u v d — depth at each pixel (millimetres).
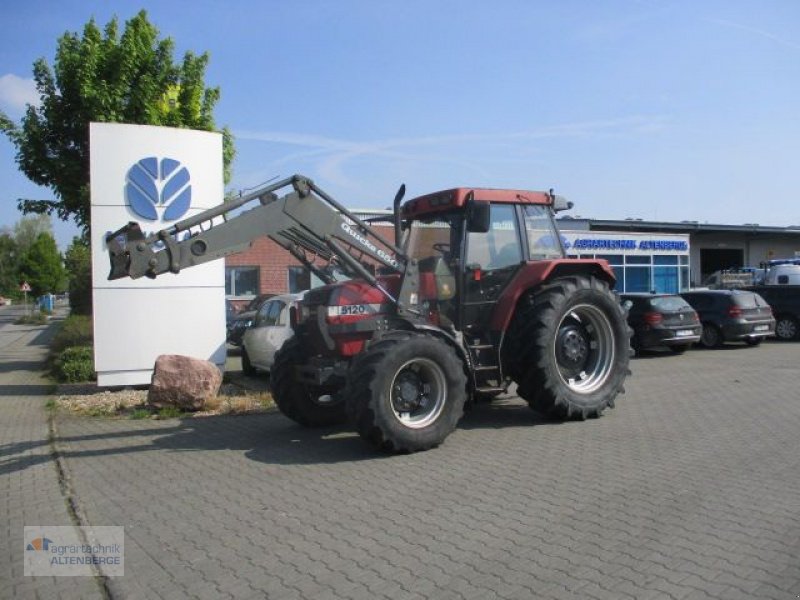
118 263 6156
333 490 5484
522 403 8977
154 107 13883
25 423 8664
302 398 7766
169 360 9086
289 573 3959
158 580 3918
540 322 7484
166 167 11055
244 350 12953
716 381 11031
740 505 4891
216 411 9117
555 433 7258
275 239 7598
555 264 7840
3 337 29766
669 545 4203
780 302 19250
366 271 6926
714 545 4188
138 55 13805
